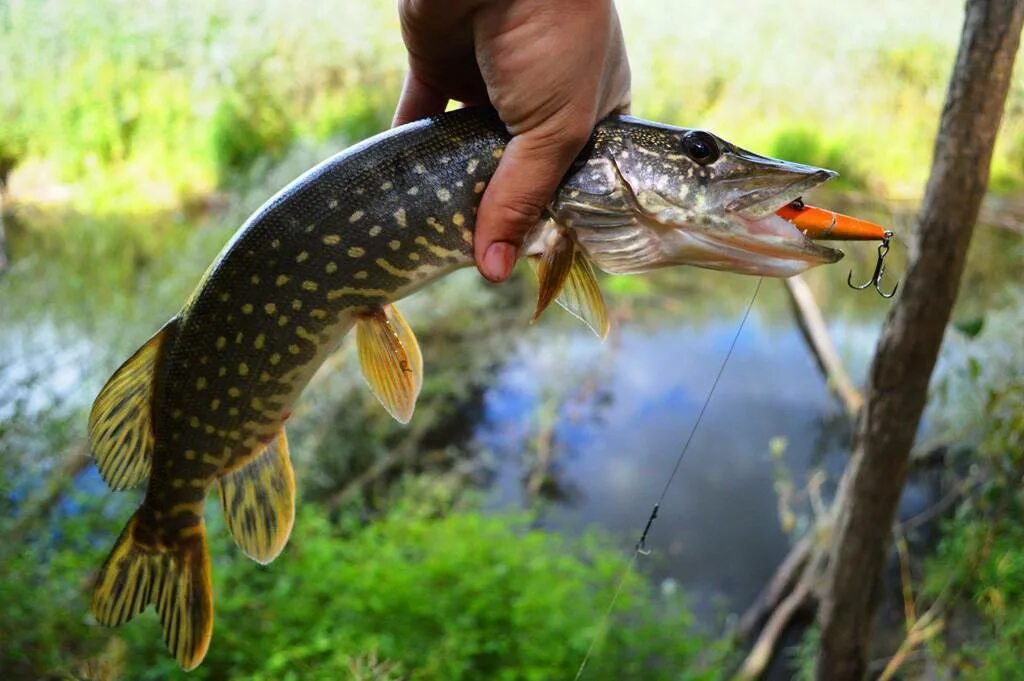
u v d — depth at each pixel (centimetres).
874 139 272
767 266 41
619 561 101
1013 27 66
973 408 116
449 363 184
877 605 81
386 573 93
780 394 174
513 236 41
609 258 42
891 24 298
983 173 68
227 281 42
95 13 282
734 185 41
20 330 156
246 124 281
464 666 83
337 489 141
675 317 215
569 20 38
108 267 209
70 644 86
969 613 105
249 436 44
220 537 98
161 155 277
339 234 42
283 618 89
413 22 42
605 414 167
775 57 296
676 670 93
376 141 43
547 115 39
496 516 121
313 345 43
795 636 112
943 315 71
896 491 77
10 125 272
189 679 80
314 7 291
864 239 42
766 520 135
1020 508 96
